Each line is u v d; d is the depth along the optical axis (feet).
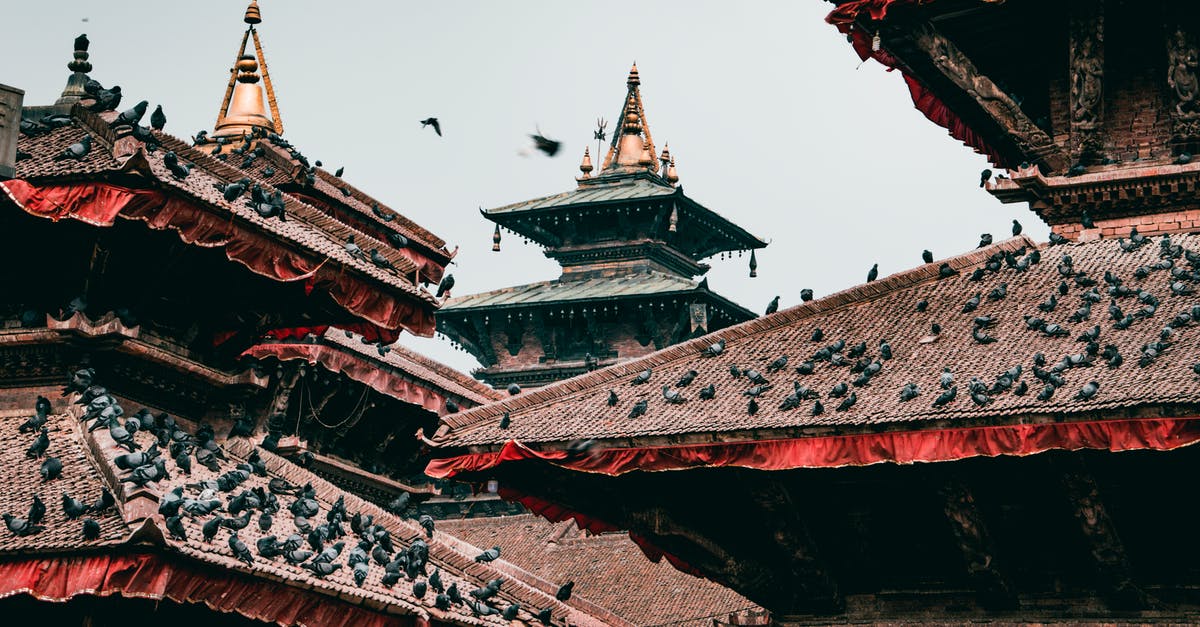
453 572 124.16
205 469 111.55
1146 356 123.75
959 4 152.25
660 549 143.43
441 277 184.34
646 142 334.03
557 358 307.17
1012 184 155.12
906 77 165.48
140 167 104.22
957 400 124.47
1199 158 150.51
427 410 185.47
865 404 127.95
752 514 139.44
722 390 137.59
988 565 130.52
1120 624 129.70
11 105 106.22
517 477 141.38
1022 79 164.04
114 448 100.22
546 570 231.09
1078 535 128.47
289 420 173.78
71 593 88.79
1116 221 153.99
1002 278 147.54
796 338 144.87
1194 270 139.44
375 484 186.91
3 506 95.96
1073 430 117.80
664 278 306.76
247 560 96.48
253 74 192.34
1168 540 128.88
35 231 109.70
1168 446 115.44
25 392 111.24
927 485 131.85
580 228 314.76
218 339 121.80
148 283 113.39
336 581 102.68
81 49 124.16
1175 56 150.51
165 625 98.43
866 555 137.49
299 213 123.13
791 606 141.69
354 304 120.37
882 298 148.56
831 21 156.46
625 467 131.13
